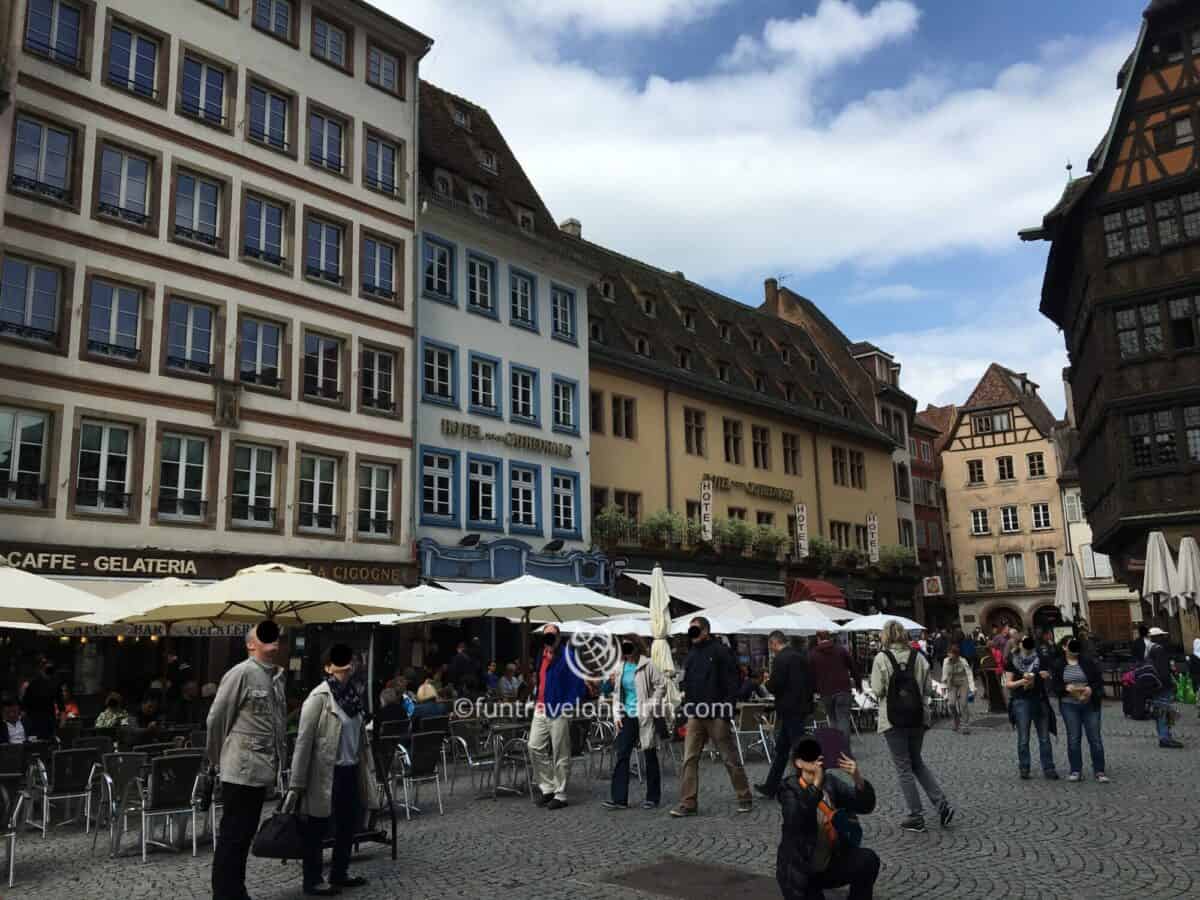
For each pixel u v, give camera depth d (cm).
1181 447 2639
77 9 2080
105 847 957
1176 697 2172
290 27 2484
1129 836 833
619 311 3631
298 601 1061
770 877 738
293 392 2323
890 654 923
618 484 3228
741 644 3244
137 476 2027
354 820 762
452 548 2570
